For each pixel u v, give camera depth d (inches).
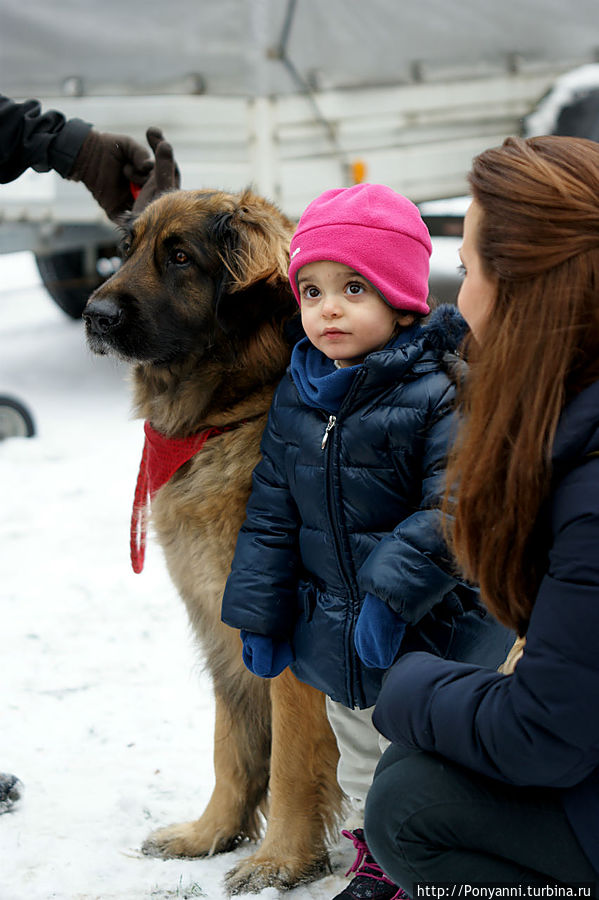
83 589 175.3
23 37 250.7
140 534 108.3
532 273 58.6
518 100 292.2
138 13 243.1
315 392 82.9
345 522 81.1
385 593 73.4
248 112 243.4
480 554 62.9
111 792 111.1
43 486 232.8
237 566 86.7
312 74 247.8
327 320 82.0
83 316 98.4
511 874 65.2
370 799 69.5
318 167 255.8
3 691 136.3
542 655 57.8
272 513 86.6
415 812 66.4
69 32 248.2
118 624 160.7
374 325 82.0
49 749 120.8
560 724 57.3
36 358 358.3
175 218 96.3
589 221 58.0
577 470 58.0
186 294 96.3
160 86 247.6
